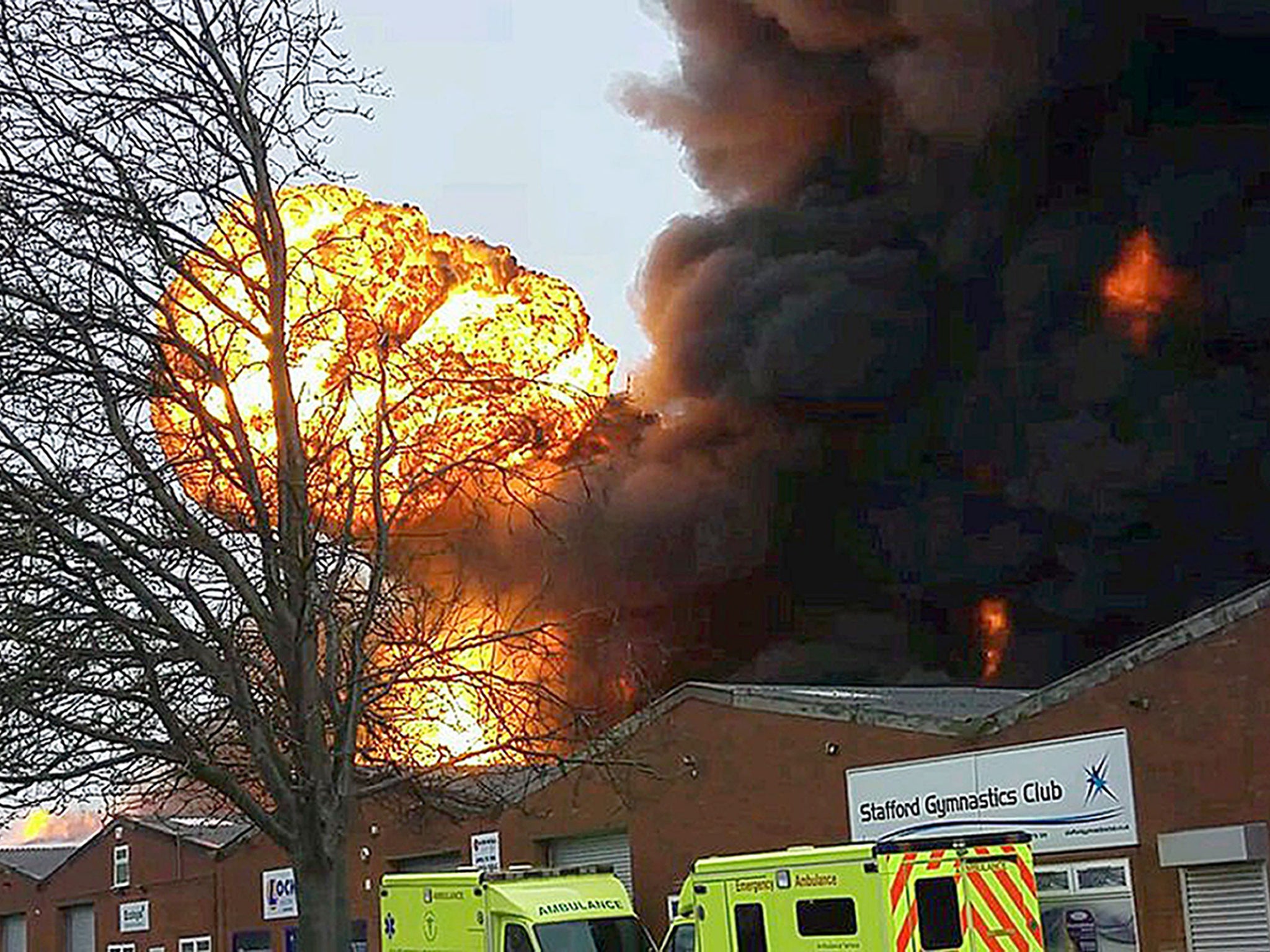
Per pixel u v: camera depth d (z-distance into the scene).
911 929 18.33
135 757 9.49
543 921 23.64
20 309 9.97
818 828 24.77
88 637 9.52
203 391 10.53
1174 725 20.81
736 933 20.00
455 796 11.28
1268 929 19.75
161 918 39.97
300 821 9.55
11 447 9.61
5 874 47.41
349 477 10.40
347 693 9.84
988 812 22.61
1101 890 21.31
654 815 27.30
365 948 32.62
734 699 26.23
